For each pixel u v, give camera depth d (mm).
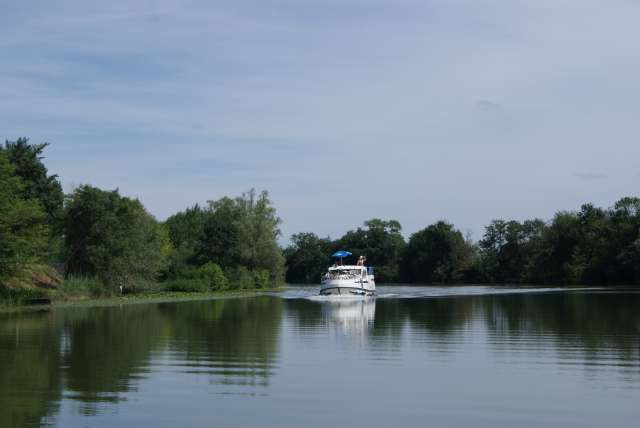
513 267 144000
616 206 114188
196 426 12859
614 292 77312
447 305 50031
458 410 14039
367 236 170250
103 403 14648
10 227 45812
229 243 94375
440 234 153000
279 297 66562
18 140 73438
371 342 24844
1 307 44812
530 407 14242
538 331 28406
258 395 15430
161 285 75500
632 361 19906
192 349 22812
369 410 14047
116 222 61500
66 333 27875
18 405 14414
